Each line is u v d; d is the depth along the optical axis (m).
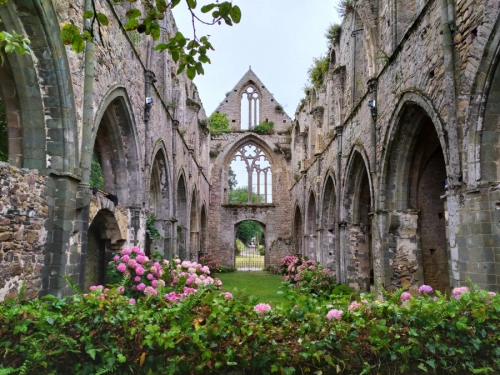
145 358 3.70
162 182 14.24
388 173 10.46
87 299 4.13
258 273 27.09
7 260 5.22
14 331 3.74
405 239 10.30
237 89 32.62
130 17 3.31
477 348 3.87
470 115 6.34
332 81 17.42
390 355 3.80
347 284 14.16
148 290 6.00
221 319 3.87
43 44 5.99
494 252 6.01
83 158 6.83
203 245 28.33
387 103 10.39
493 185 6.09
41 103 6.22
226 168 31.22
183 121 18.12
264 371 3.67
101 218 9.11
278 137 31.20
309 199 22.05
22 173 5.59
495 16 5.84
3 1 2.86
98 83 7.56
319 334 3.85
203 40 3.53
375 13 11.91
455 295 4.68
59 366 3.79
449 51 6.88
